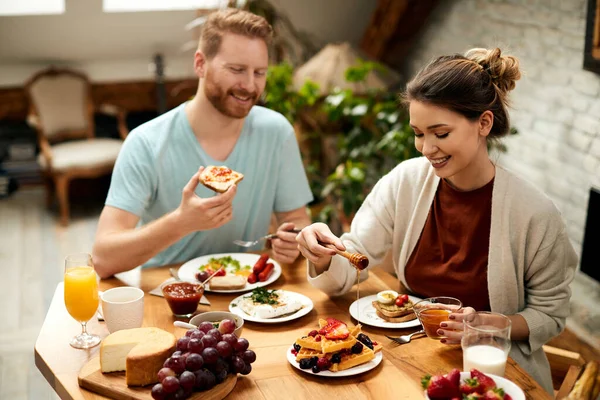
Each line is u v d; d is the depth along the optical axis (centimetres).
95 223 530
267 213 256
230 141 243
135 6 530
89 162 522
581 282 344
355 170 401
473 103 174
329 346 162
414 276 208
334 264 197
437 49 481
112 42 557
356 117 444
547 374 196
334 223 414
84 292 176
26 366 339
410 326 184
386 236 214
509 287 192
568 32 348
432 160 181
